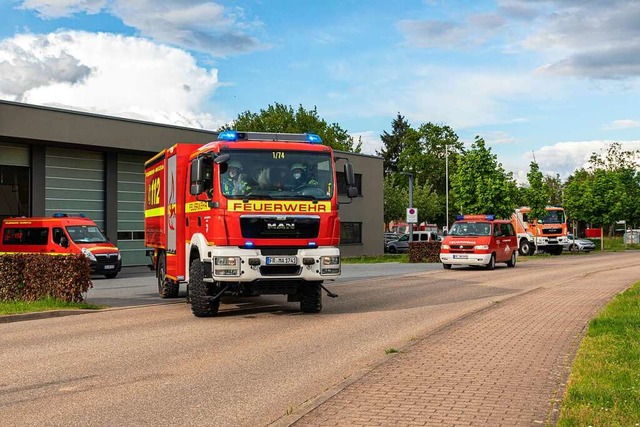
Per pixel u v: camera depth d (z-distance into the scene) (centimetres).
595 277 2453
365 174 4972
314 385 776
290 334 1155
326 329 1211
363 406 648
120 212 3484
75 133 3069
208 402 700
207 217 1352
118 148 3266
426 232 6481
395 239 6631
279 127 7744
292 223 1321
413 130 9450
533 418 604
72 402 702
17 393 745
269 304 1639
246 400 709
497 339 1045
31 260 1587
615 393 656
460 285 2164
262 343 1065
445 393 698
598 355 866
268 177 1330
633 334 1020
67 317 1434
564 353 924
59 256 1569
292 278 1313
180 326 1271
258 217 1309
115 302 1716
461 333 1107
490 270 2927
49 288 1572
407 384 739
